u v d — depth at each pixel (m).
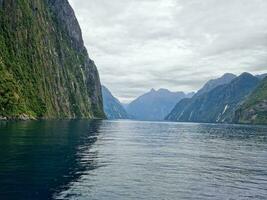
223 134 128.25
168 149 60.56
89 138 74.94
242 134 131.38
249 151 62.53
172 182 30.92
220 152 59.47
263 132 154.62
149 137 92.62
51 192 25.23
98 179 30.50
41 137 66.81
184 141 82.88
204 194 27.08
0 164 34.97
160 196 25.86
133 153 51.75
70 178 30.20
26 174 30.72
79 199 23.84
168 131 139.38
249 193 27.97
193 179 32.75
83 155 45.94
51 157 41.56
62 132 85.88
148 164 41.00
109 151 52.66
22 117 154.75
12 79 162.12
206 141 86.19
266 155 56.38
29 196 23.97
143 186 28.70
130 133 108.56
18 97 160.12
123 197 25.00
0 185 26.52
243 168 41.19
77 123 157.38
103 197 24.69
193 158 49.06
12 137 62.66
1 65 161.38
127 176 32.62
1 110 144.75
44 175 30.80
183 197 25.92
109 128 135.38
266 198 26.59
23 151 45.06
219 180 32.84
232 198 26.27
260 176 35.75
